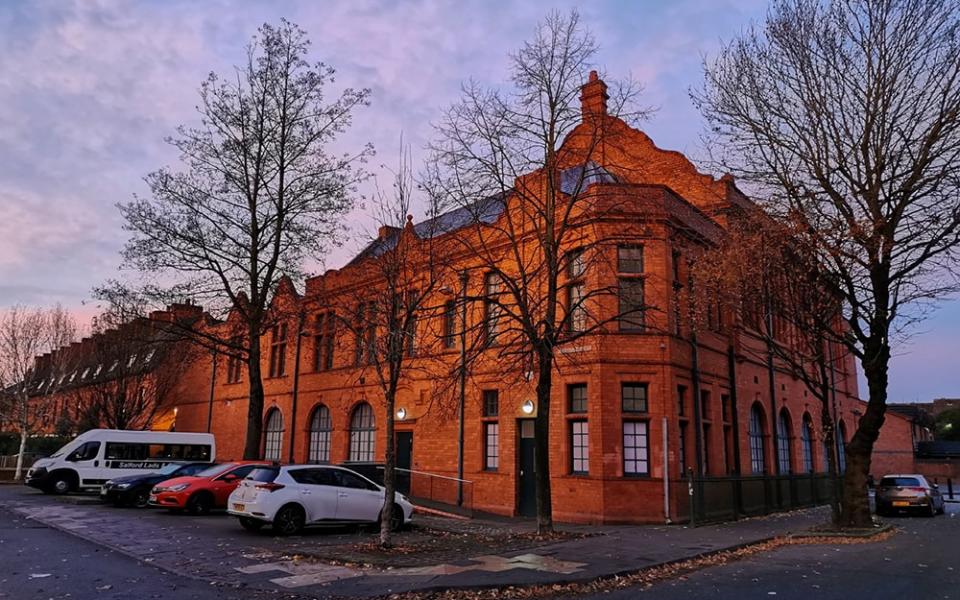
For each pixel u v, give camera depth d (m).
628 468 18.42
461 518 19.48
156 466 25.33
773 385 25.75
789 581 9.77
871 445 16.50
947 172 13.86
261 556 11.31
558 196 19.89
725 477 19.58
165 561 10.82
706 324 18.94
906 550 13.45
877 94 14.59
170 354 33.19
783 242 14.89
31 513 17.78
